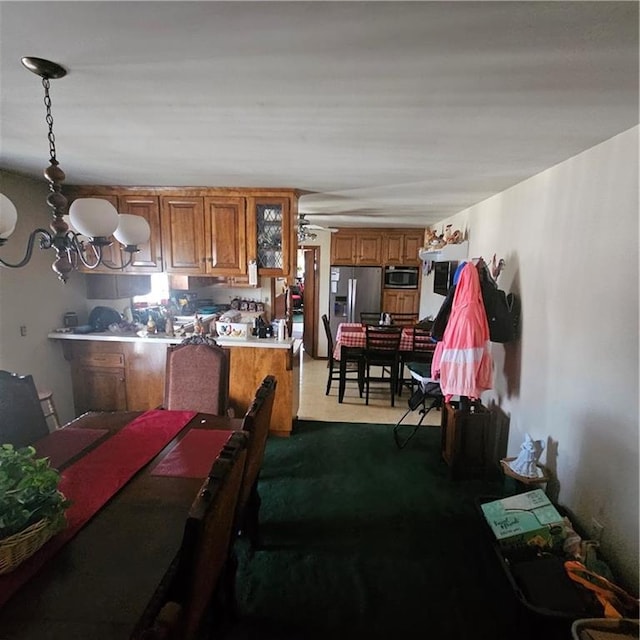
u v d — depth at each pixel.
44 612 0.98
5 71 1.29
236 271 3.55
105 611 0.99
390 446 3.46
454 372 2.80
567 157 2.21
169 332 3.67
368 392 4.60
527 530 2.01
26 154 2.38
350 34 1.04
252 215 3.47
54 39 1.09
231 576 1.70
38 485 1.15
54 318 3.49
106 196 3.50
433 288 5.39
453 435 2.90
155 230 3.53
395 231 6.31
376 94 1.44
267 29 1.03
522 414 2.80
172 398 2.57
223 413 2.57
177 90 1.43
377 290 6.42
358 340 4.61
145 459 1.73
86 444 1.86
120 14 0.97
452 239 4.29
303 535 2.31
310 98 1.48
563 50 1.11
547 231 2.47
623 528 1.78
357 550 2.20
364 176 2.81
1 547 1.06
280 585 1.96
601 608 1.60
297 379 4.08
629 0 0.88
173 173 2.88
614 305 1.84
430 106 1.54
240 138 1.99
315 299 6.68
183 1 0.90
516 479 2.41
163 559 1.16
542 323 2.52
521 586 1.74
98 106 1.59
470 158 2.27
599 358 1.95
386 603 1.86
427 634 1.72
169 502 1.43
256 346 3.51
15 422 2.02
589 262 2.03
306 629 1.73
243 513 1.97
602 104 1.49
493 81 1.32
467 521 2.46
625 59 1.16
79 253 1.80
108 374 3.64
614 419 1.84
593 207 2.01
